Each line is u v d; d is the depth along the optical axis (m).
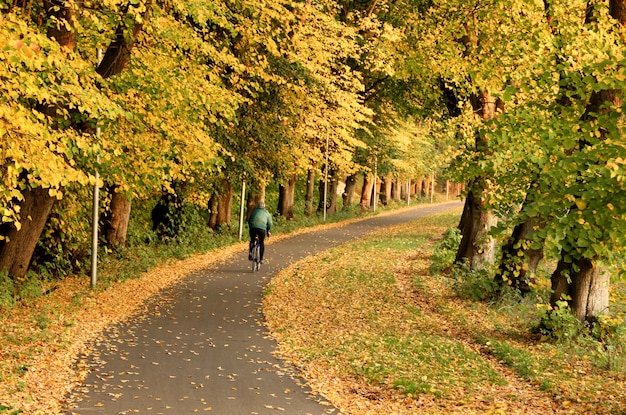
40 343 11.53
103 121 12.94
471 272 21.41
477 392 10.12
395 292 19.55
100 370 10.30
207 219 35.88
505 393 10.12
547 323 14.18
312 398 9.51
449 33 18.02
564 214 10.14
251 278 21.45
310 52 27.25
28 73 10.18
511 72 15.26
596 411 9.12
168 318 14.95
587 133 10.48
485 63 16.64
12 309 14.18
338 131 36.31
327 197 52.22
